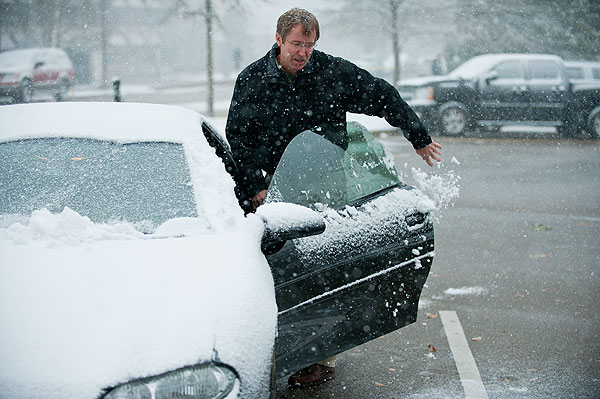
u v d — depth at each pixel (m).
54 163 3.80
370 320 4.01
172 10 23.47
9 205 3.57
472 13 24.25
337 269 3.85
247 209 4.77
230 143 4.76
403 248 4.06
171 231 3.45
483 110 18.83
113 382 2.63
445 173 13.09
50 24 29.06
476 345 5.32
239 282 3.07
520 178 12.79
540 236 8.73
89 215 3.53
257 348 2.88
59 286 2.96
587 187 11.94
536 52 24.28
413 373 4.85
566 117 18.94
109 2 31.03
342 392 4.57
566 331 5.58
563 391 4.54
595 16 23.77
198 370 2.72
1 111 4.21
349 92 4.77
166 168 3.81
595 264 7.48
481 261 7.64
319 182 4.00
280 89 4.68
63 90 26.94
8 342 2.71
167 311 2.87
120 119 4.13
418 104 19.11
